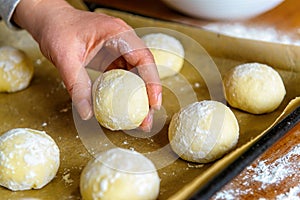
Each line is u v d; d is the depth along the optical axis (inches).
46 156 20.8
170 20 30.8
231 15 29.5
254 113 24.4
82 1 30.8
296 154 20.7
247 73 24.7
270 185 19.5
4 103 26.4
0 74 26.7
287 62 25.9
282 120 21.0
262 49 26.4
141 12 31.6
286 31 29.5
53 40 23.4
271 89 24.1
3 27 30.7
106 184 18.8
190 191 18.3
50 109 25.7
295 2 32.0
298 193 19.2
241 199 18.9
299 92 25.0
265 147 19.7
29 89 27.3
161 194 20.0
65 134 23.8
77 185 20.9
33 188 20.7
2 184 20.8
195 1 28.6
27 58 27.5
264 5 29.0
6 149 20.8
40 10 24.8
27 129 21.9
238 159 19.1
